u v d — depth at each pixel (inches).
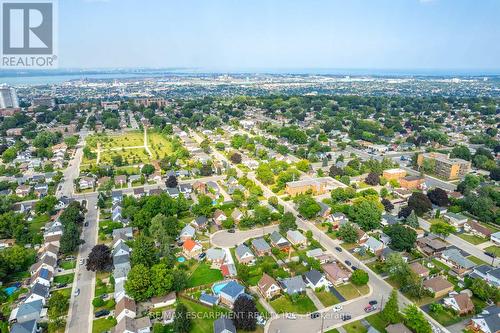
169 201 6043.3
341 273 4441.4
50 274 4411.9
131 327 3486.7
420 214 6245.1
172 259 4685.0
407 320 3585.1
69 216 5664.4
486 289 4082.2
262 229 5767.7
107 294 4133.9
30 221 6038.4
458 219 5999.0
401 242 5083.7
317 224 5979.3
